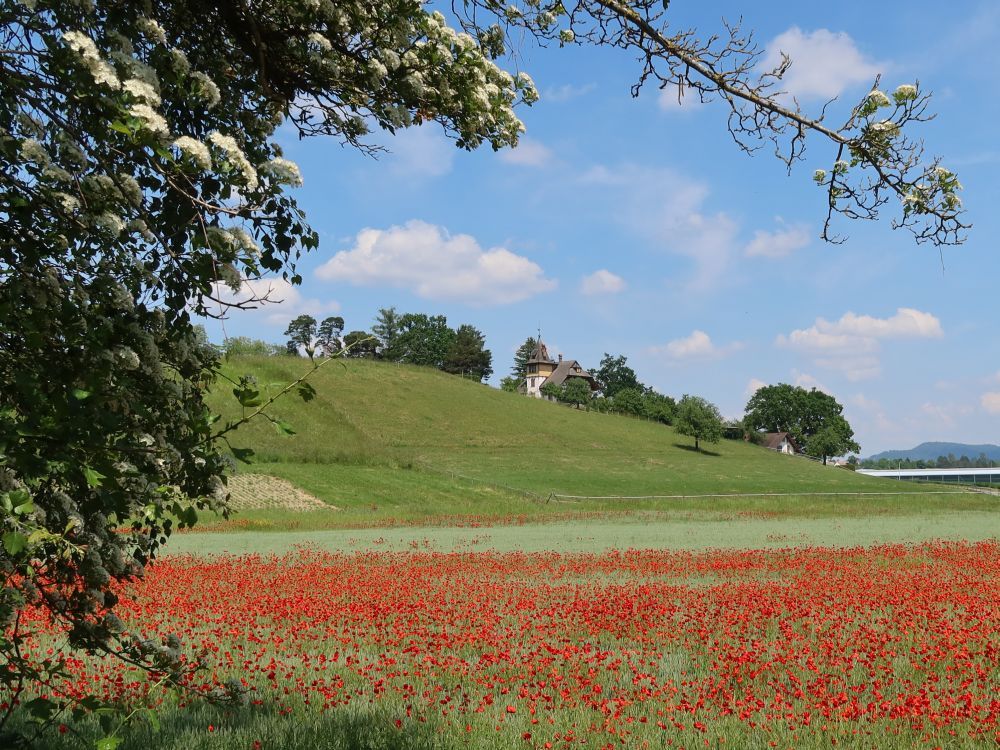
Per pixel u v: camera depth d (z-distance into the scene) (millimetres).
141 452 4828
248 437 72125
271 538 39094
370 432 100250
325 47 5199
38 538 4195
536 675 10219
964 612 15578
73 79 4023
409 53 5590
